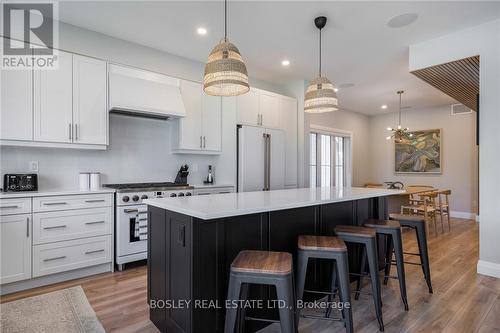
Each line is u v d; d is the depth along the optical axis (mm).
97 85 3076
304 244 1771
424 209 4727
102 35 3180
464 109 6191
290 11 2709
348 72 4375
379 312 1938
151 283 2010
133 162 3656
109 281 2740
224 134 4184
